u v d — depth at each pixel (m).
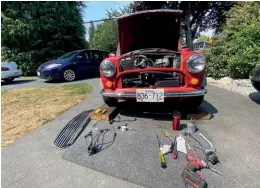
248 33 4.86
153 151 1.96
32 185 1.56
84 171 1.70
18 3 9.48
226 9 9.76
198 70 2.41
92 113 2.92
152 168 1.69
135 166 1.73
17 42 9.70
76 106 3.59
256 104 3.32
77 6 11.72
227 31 6.29
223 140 2.12
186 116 2.78
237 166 1.68
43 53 10.12
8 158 1.94
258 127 2.42
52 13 10.19
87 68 7.15
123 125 2.61
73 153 1.98
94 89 5.07
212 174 1.59
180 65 2.50
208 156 1.75
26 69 9.85
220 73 5.43
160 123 2.65
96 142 2.17
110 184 1.53
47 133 2.48
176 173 1.62
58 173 1.69
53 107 3.55
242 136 2.20
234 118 2.72
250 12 6.10
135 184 1.52
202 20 10.88
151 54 2.82
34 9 9.56
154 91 2.46
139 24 3.17
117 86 2.69
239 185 1.47
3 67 6.62
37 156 1.96
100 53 7.75
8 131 2.55
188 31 8.22
